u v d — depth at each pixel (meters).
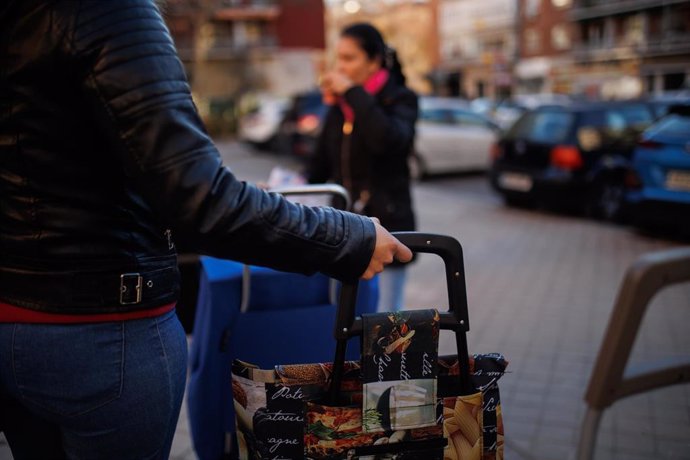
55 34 1.17
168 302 1.35
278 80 53.62
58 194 1.22
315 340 2.46
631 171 7.98
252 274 2.39
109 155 1.25
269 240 1.24
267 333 2.42
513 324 4.98
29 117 1.20
